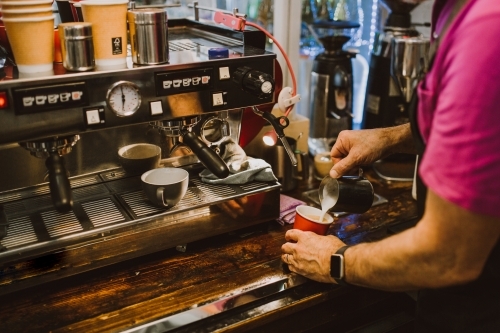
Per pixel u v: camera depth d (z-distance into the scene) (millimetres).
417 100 929
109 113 1070
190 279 1172
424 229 809
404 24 1786
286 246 1194
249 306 1094
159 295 1117
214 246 1304
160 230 1208
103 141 1305
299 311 1168
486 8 708
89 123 1053
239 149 1364
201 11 1688
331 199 1265
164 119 1127
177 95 1123
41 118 1011
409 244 848
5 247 1063
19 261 1081
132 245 1187
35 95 983
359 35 2166
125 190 1304
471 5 738
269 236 1353
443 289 1072
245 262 1238
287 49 1775
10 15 971
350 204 1256
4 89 959
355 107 2250
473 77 703
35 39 993
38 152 1069
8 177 1221
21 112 983
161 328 1017
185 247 1271
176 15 1688
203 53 1219
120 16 1058
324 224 1214
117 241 1165
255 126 1441
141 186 1323
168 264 1228
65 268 1126
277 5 1721
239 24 1267
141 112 1101
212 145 1327
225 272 1198
